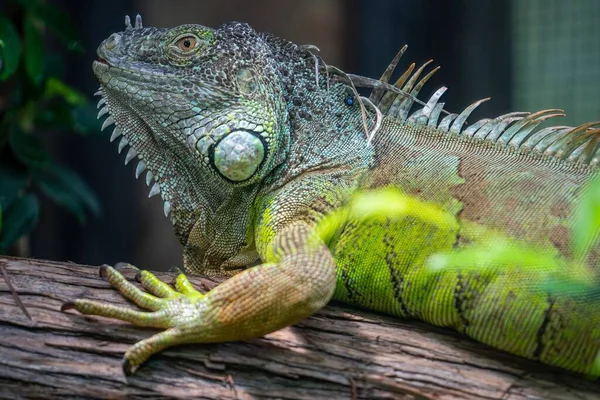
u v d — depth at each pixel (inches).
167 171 260.8
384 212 247.8
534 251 232.5
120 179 591.8
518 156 263.3
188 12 657.6
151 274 230.7
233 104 247.8
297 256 221.1
